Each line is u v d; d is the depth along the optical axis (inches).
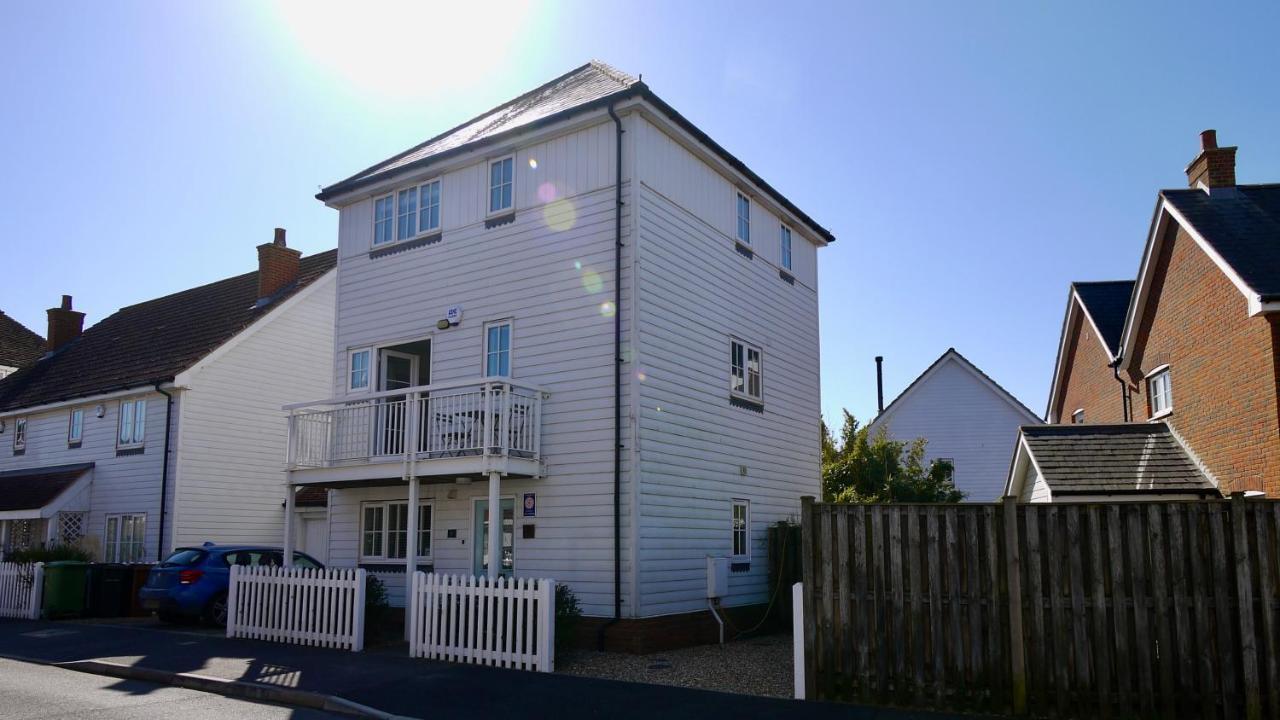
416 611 504.4
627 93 579.8
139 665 470.6
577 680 428.8
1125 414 825.5
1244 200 681.6
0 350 1459.2
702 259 658.8
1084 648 349.7
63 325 1273.4
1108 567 352.8
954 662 361.4
